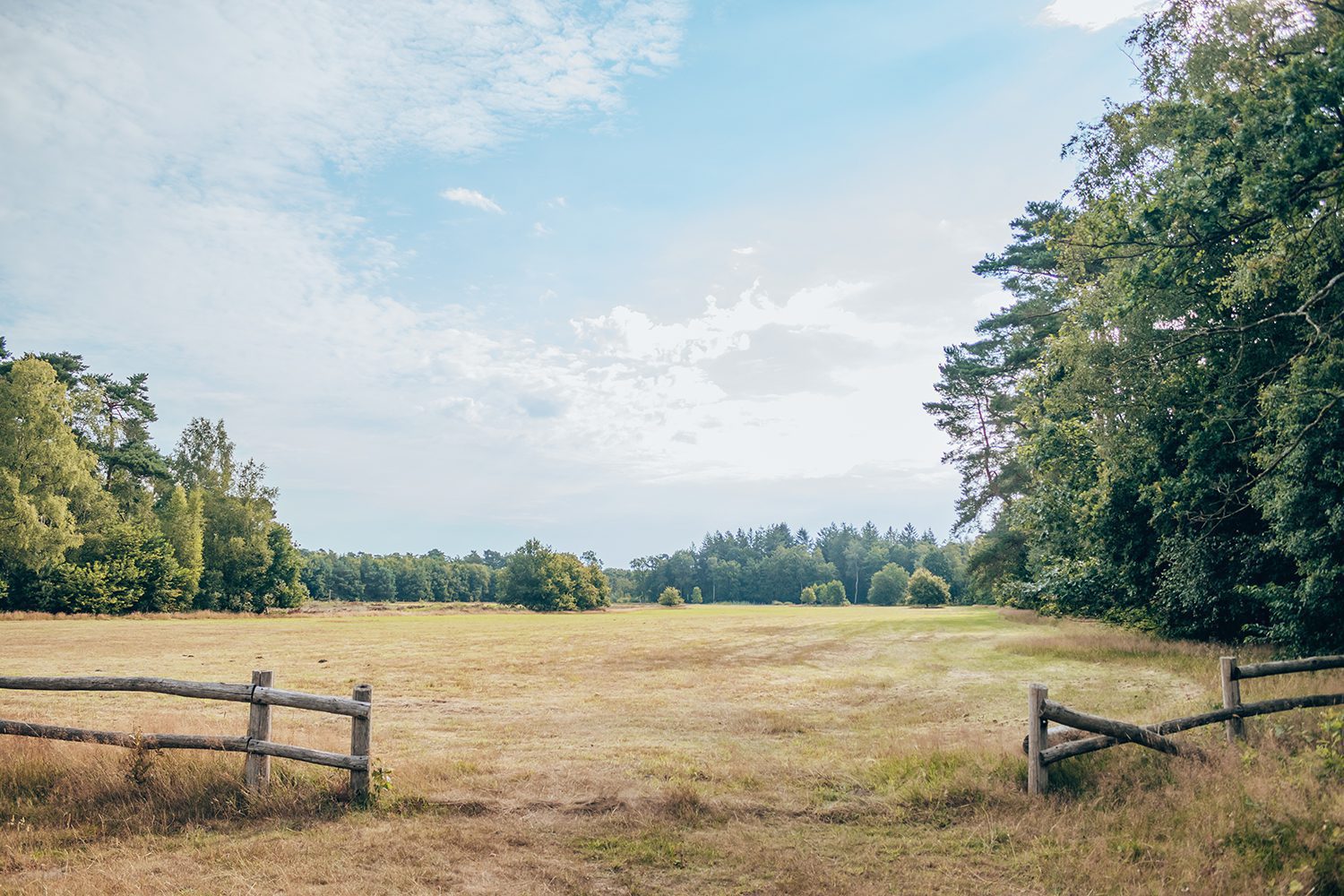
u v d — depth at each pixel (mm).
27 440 62531
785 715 15711
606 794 8914
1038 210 43469
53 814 8023
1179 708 12500
